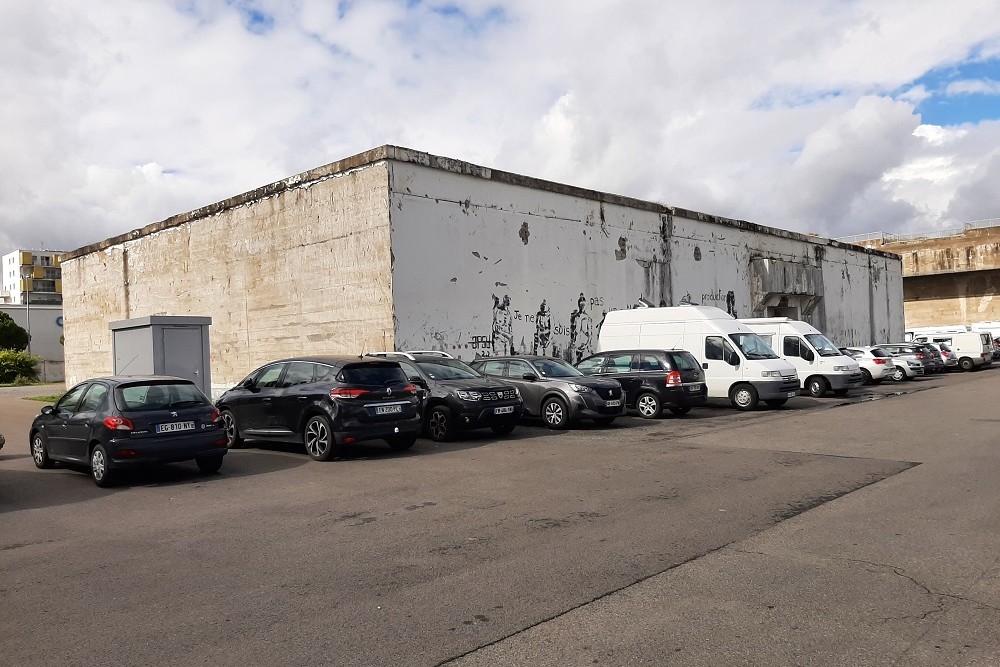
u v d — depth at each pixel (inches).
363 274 736.3
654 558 224.2
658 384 633.6
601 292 955.3
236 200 887.7
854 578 201.6
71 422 398.3
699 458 408.5
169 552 246.7
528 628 172.7
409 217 732.7
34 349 2578.7
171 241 991.0
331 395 432.1
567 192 911.0
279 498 332.2
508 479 359.3
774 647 159.0
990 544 229.5
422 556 233.3
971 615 174.4
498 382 529.3
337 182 763.4
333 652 161.8
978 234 2181.3
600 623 174.4
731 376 711.1
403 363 551.5
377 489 345.1
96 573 224.8
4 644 170.2
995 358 1578.5
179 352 666.8
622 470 374.9
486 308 805.9
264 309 851.4
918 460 383.6
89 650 165.8
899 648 157.5
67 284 1230.9
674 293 1084.5
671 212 1082.7
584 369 687.1
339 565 225.9
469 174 792.3
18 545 262.2
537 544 242.5
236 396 490.6
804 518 268.5
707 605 184.1
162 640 170.6
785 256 1364.4
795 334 842.2
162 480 388.2
